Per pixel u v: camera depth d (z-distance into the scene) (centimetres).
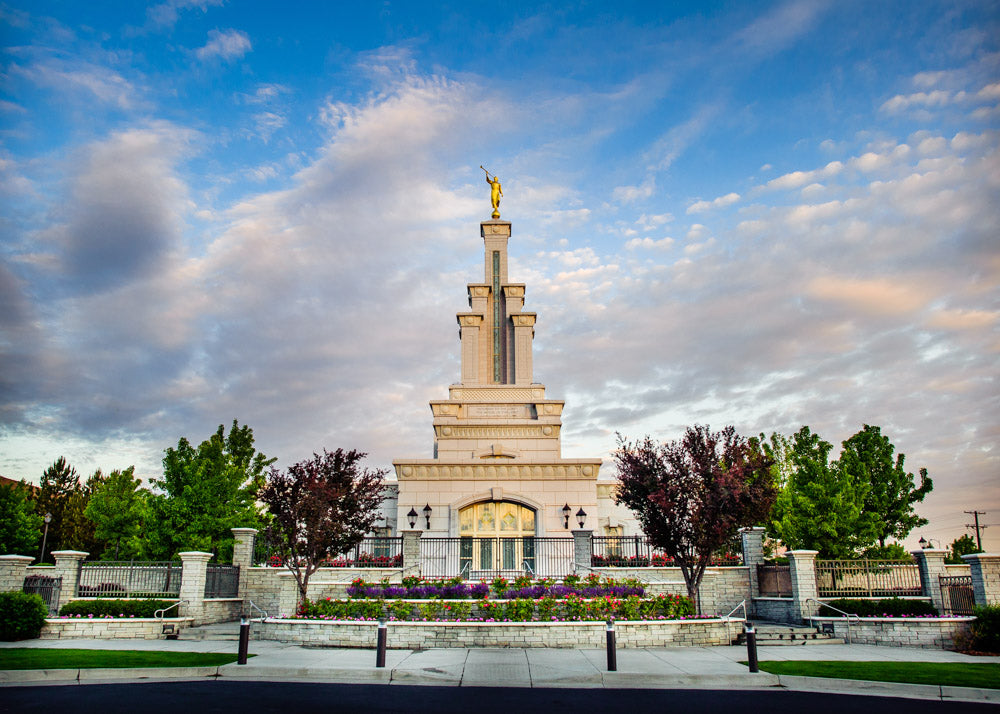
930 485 3666
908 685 1405
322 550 2402
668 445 2405
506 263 4584
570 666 1619
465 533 3588
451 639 1967
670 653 1869
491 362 4353
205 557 2472
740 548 2838
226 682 1434
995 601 2138
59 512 5156
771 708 1229
